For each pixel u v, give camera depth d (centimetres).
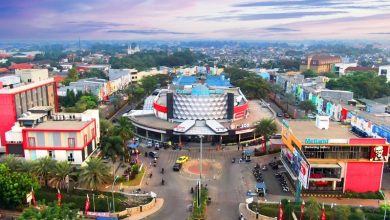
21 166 10900
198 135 16562
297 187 10581
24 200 10050
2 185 9662
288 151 12719
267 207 10031
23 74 18562
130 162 13650
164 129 16288
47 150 12362
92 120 13738
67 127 12556
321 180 10988
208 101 17475
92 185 10319
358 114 17312
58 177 10588
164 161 14112
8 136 12781
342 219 8988
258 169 13162
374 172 11075
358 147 10988
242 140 16912
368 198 10881
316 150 10944
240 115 18538
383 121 15712
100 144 13788
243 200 10781
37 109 14262
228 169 13288
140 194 10906
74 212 8694
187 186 11762
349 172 11075
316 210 9050
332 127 13075
